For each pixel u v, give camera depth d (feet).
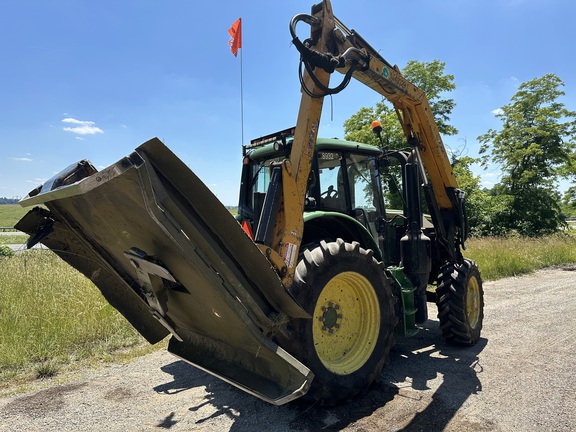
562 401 10.44
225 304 7.76
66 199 8.05
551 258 40.29
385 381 12.03
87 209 7.91
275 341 9.30
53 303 17.47
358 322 11.43
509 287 27.84
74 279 20.70
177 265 7.69
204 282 7.52
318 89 10.61
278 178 9.89
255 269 7.98
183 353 11.44
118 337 16.10
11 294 18.56
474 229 67.36
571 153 73.15
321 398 9.83
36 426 9.70
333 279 10.51
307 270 9.91
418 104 15.31
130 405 10.79
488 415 9.82
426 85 67.92
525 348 14.75
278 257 9.45
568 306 21.39
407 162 15.23
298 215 10.05
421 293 14.32
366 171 14.88
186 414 10.23
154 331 11.87
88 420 9.99
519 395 10.87
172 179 7.06
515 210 71.05
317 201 12.48
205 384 12.12
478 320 15.99
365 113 67.92
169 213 6.82
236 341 9.31
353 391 10.39
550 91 72.90
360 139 61.67
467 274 15.25
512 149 74.13
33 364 13.69
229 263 7.97
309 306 9.70
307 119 10.46
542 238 49.67
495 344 15.37
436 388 11.46
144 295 9.55
